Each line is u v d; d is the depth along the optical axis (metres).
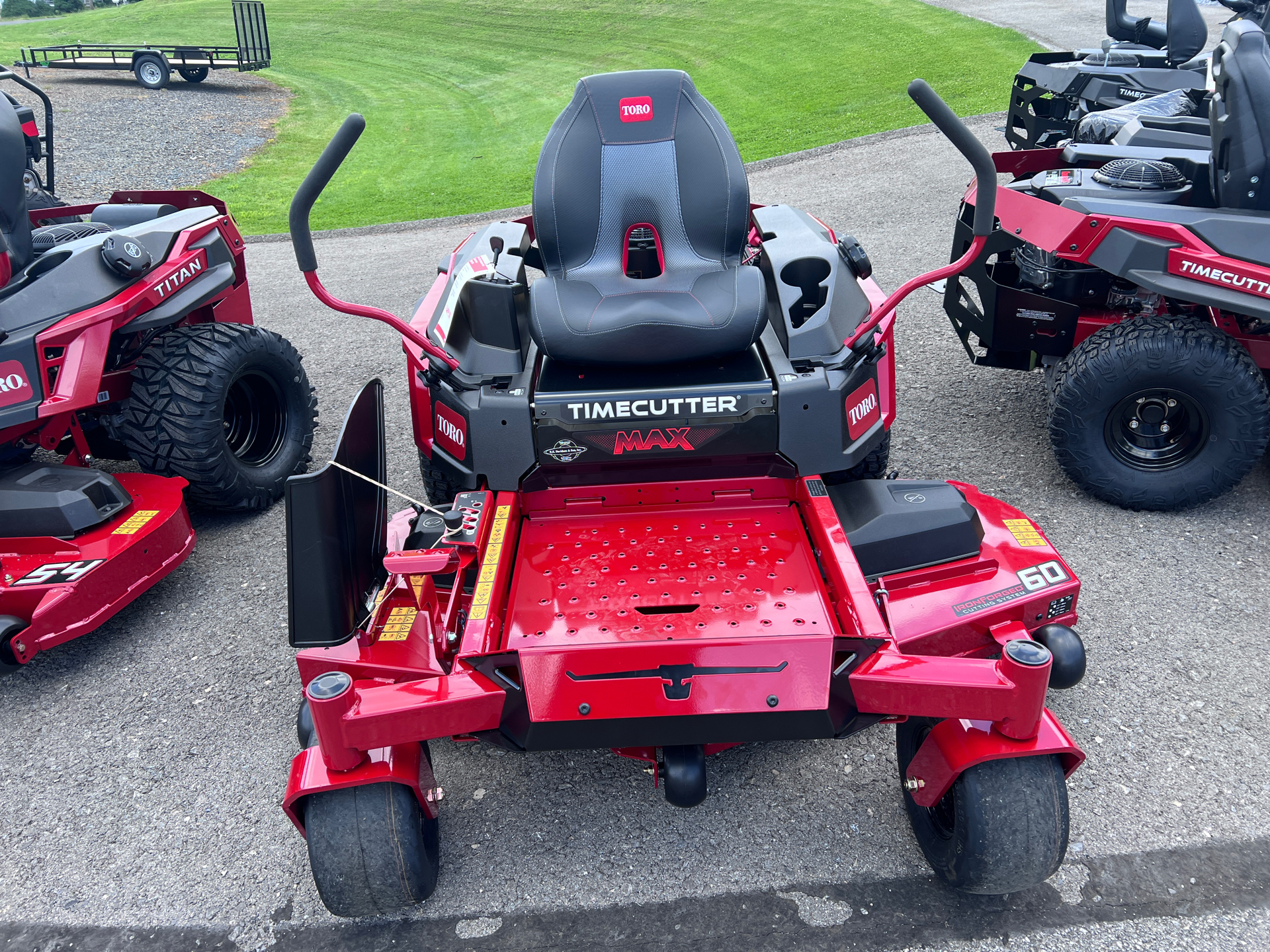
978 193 2.88
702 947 2.53
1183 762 3.01
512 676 2.53
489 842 2.91
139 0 49.44
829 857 2.77
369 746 2.28
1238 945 2.43
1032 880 2.34
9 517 3.79
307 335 7.46
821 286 3.54
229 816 3.09
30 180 6.09
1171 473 4.21
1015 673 2.16
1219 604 3.70
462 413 3.26
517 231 4.61
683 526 3.24
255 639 3.95
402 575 2.82
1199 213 4.07
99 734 3.48
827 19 24.66
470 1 37.75
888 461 4.74
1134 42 9.25
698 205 3.59
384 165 17.27
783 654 2.44
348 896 2.39
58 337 3.92
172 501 4.17
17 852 3.00
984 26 20.25
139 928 2.72
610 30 30.31
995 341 4.71
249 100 24.20
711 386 3.18
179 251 4.59
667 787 2.40
